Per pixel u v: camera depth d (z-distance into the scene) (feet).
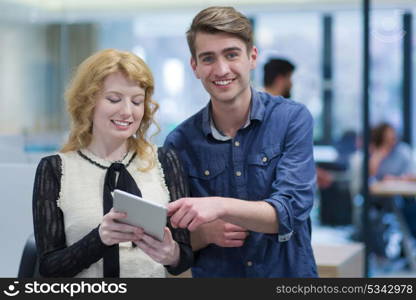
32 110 24.94
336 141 31.40
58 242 6.57
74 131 6.84
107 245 6.26
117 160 6.85
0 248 9.88
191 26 7.38
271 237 7.23
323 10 25.71
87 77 6.60
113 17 26.45
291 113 7.65
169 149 7.17
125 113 6.57
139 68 6.58
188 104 30.53
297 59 32.17
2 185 9.87
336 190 29.58
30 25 25.31
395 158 25.27
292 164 7.39
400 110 32.58
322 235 28.66
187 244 6.82
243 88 7.32
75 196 6.63
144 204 5.90
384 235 24.63
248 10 25.81
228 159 7.71
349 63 31.81
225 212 6.61
